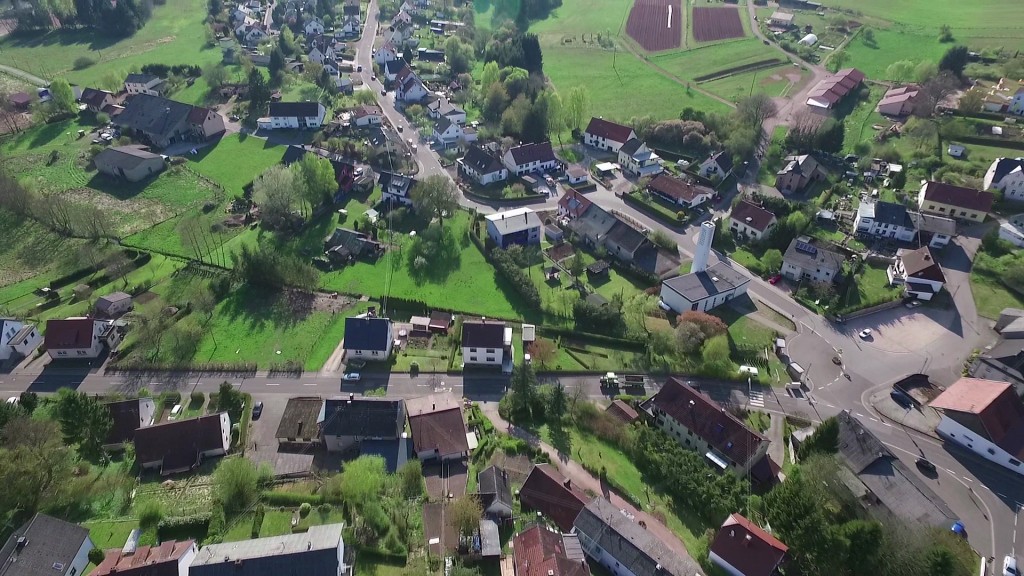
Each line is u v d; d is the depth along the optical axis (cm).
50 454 8950
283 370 11994
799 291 14025
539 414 10956
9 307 13650
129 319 13188
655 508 9188
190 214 17375
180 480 9506
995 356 11700
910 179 18288
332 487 9019
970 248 15325
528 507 9044
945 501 9606
